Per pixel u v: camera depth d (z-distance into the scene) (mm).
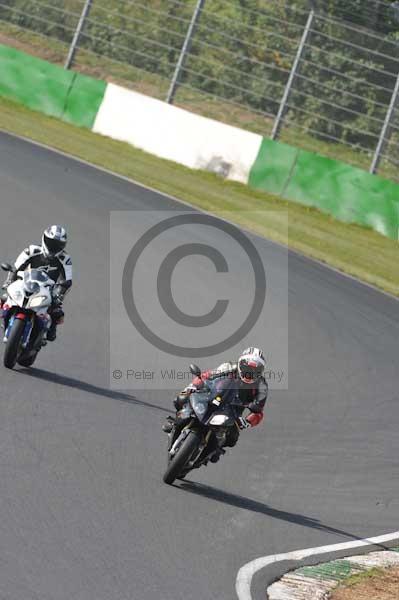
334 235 89562
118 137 107250
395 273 81062
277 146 99062
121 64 122750
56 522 26953
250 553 28844
